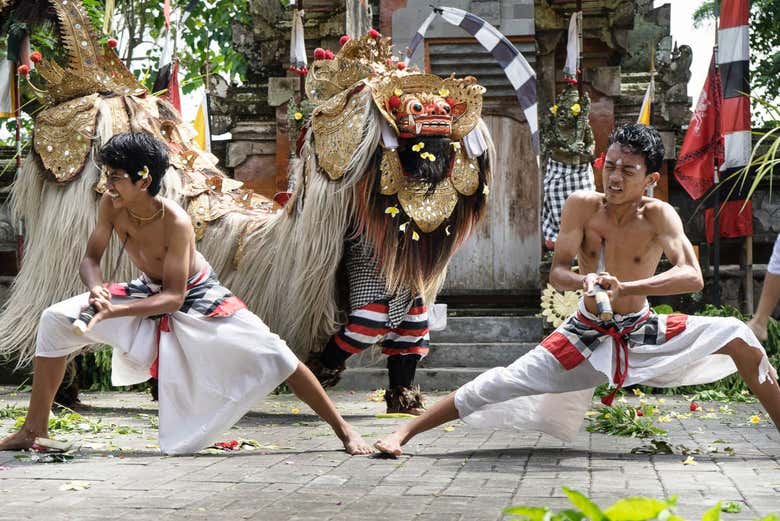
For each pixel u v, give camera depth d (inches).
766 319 200.7
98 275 195.0
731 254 463.2
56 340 185.6
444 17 389.1
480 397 192.1
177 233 188.5
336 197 272.7
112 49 311.6
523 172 447.8
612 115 461.4
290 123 416.5
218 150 498.0
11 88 419.8
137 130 299.6
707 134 432.5
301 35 403.9
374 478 162.4
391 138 270.2
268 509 134.6
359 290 279.7
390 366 293.4
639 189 189.5
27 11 337.4
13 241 470.3
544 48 456.1
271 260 285.6
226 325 191.0
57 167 294.5
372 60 286.8
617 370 188.9
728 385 371.2
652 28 502.3
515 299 449.1
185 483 156.4
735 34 397.1
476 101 278.2
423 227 276.8
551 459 187.0
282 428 254.7
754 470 169.8
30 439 189.8
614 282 178.4
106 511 132.6
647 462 181.9
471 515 130.0
